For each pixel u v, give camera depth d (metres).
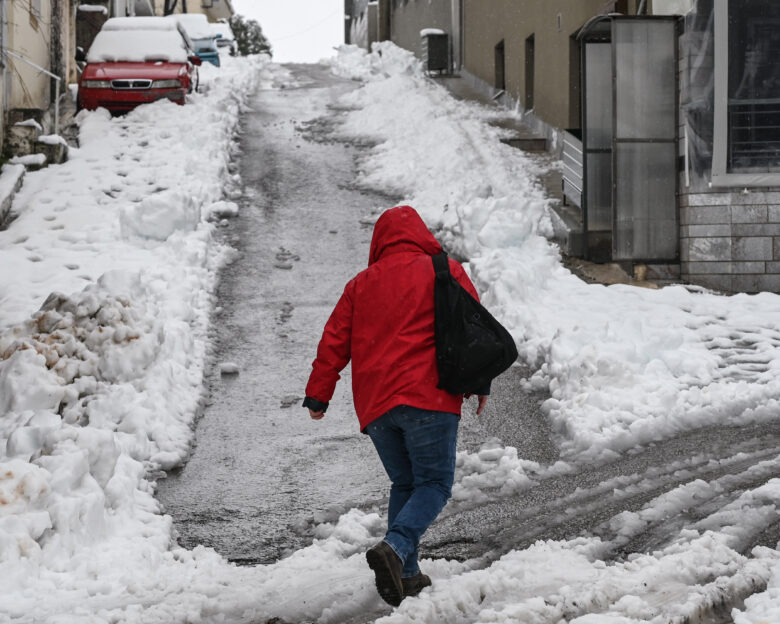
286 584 4.43
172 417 7.39
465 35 28.75
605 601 3.99
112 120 18.38
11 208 13.55
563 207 13.99
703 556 4.50
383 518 5.66
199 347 9.18
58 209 13.46
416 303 4.10
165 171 15.34
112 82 18.81
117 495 5.55
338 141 19.11
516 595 4.16
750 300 11.09
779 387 7.97
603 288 11.23
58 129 17.80
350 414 7.90
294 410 7.97
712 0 11.70
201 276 11.17
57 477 5.02
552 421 7.55
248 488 6.32
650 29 12.12
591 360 7.92
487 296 10.54
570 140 13.88
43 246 11.95
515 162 17.30
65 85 22.00
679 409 7.43
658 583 4.21
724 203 11.95
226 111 19.91
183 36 21.36
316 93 24.56
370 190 15.90
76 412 6.89
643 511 5.44
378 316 4.13
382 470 6.61
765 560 4.41
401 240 4.30
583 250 12.70
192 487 6.35
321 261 12.43
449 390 4.02
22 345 7.23
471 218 12.36
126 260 11.42
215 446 7.16
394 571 3.72
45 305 7.78
